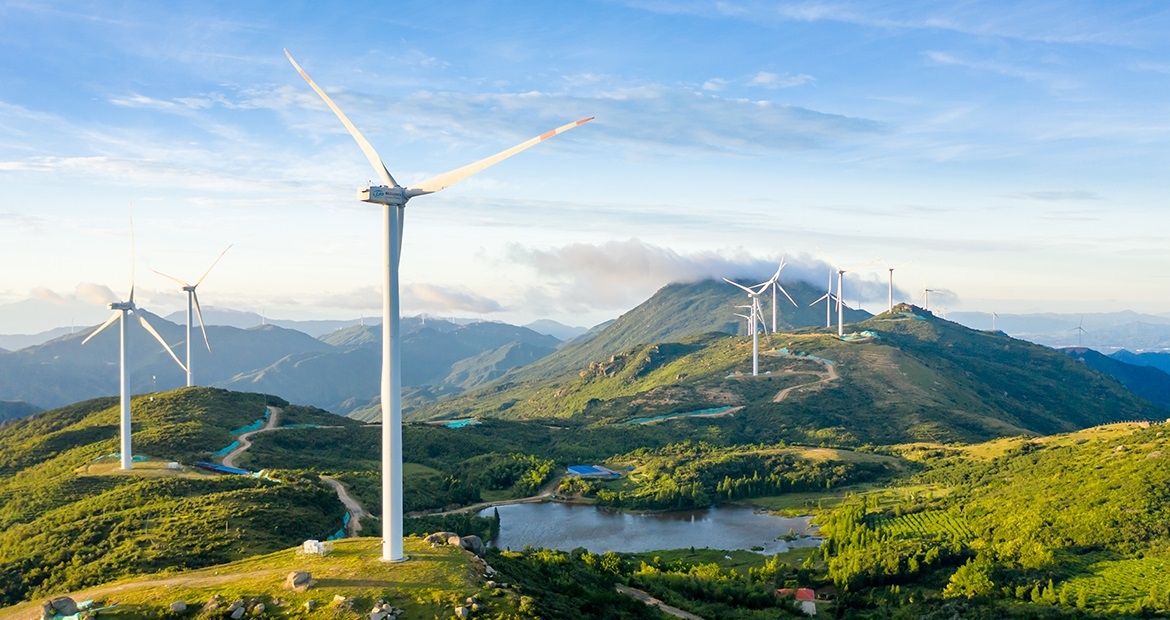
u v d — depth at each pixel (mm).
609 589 128375
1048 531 175500
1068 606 139125
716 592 150000
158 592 86938
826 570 181750
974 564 159125
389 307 94188
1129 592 141625
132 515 157125
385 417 94188
